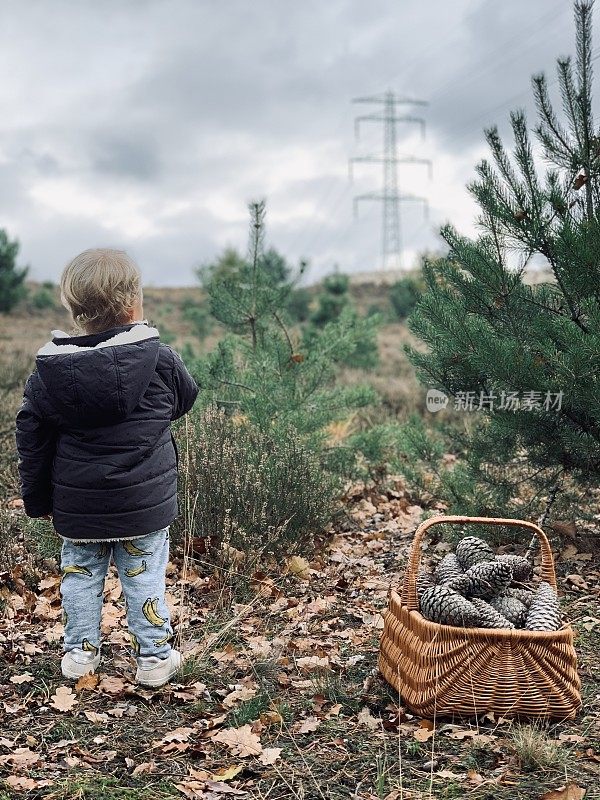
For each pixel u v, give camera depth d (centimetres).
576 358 457
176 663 364
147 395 340
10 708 339
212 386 711
